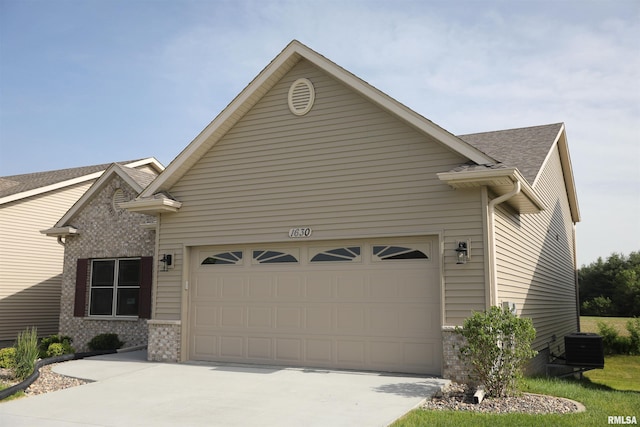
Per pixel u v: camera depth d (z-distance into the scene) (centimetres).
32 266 1972
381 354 1046
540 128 1709
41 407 802
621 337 2064
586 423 691
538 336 1441
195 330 1238
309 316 1123
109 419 732
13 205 1923
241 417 729
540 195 1496
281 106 1195
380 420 698
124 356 1337
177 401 829
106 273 1683
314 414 736
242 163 1220
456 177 945
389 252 1064
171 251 1273
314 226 1123
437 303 1008
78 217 1742
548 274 1667
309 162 1148
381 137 1084
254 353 1168
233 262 1221
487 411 757
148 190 1275
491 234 986
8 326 1869
